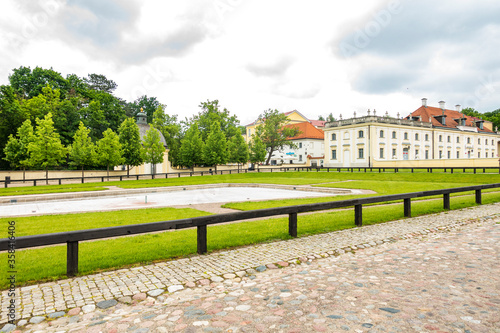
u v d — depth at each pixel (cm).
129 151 3950
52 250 655
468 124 6606
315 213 1117
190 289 443
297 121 7712
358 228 835
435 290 415
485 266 507
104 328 332
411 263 537
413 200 1428
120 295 419
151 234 794
